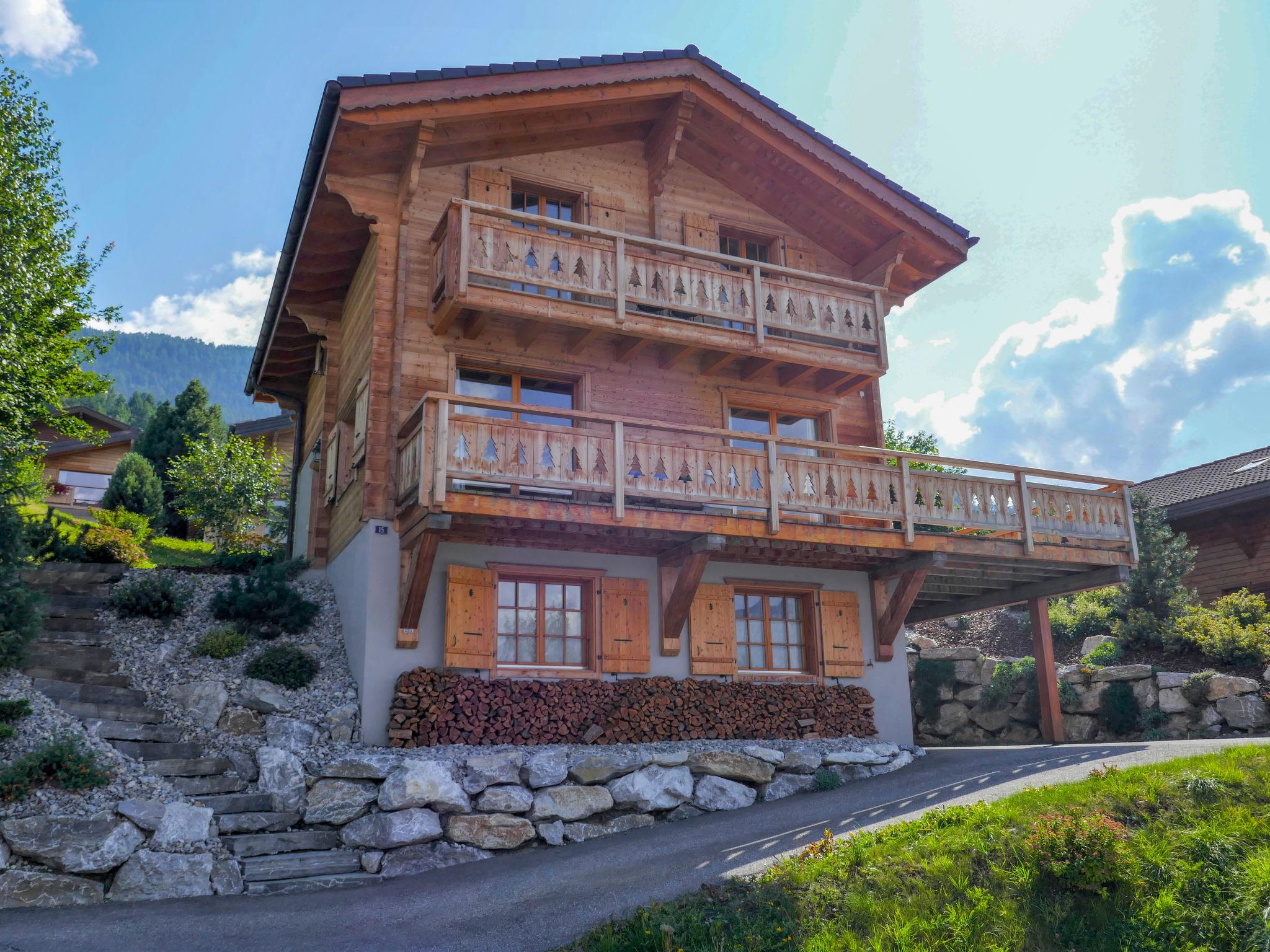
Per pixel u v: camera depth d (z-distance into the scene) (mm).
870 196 15547
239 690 11359
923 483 14102
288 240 14773
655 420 12438
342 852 9375
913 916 7703
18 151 22406
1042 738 17531
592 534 12492
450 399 11242
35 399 21625
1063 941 7633
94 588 13930
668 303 13719
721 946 7141
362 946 7273
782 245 16562
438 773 10062
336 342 16609
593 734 12117
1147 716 16500
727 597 14188
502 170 14453
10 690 10336
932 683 19469
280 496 26594
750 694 13703
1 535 11000
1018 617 23203
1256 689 15461
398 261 13219
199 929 7527
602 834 10562
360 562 12469
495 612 12547
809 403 15812
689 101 14766
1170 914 7789
